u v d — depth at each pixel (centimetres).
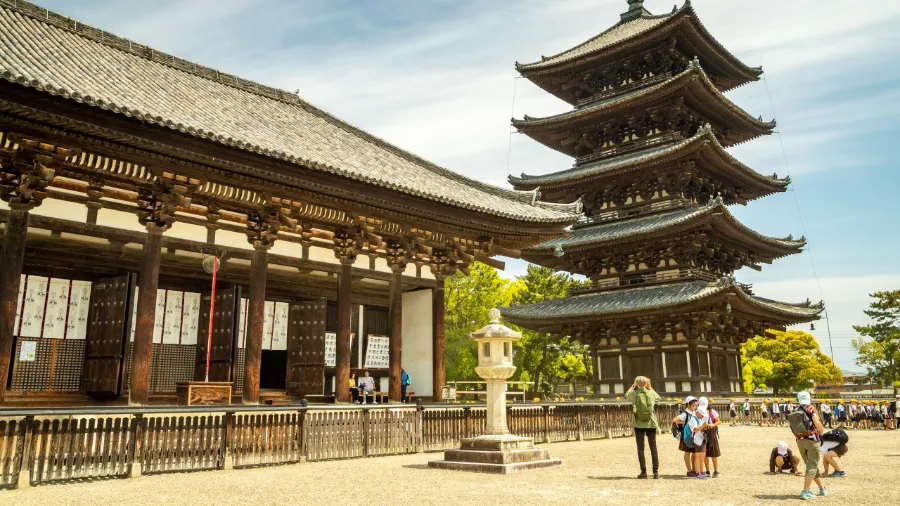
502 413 1727
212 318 2058
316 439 1869
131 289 1983
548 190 5366
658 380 4581
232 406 1673
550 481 1430
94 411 1406
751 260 5394
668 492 1278
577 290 5259
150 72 2389
